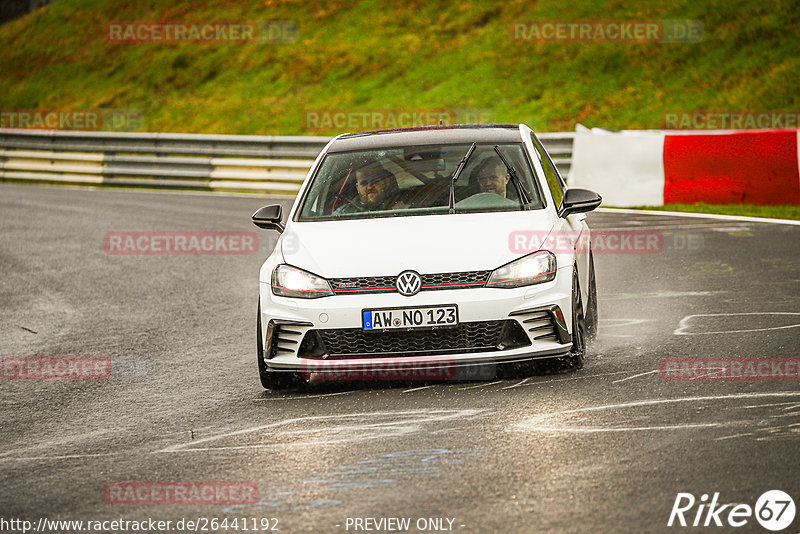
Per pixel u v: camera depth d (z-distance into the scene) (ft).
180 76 377.30
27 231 185.47
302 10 393.29
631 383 68.28
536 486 49.37
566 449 54.95
